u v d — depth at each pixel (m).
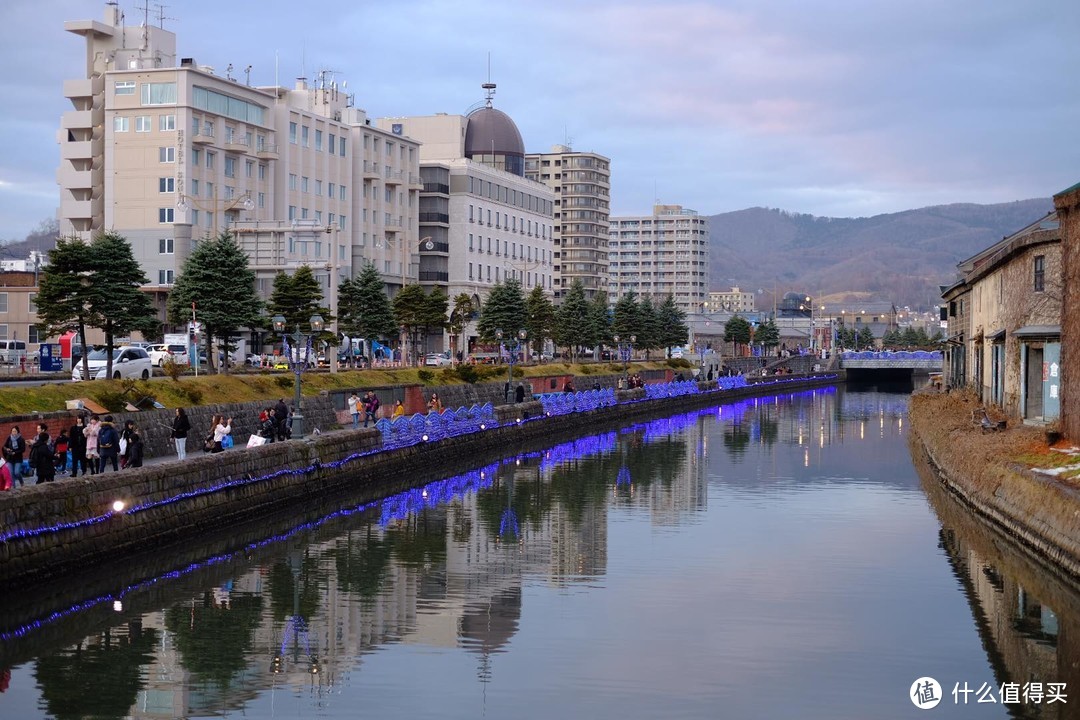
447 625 30.25
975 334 69.81
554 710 23.44
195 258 66.88
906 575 35.56
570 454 74.62
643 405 108.75
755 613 31.03
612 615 31.06
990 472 41.16
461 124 166.12
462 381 87.44
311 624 30.38
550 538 43.00
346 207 134.25
